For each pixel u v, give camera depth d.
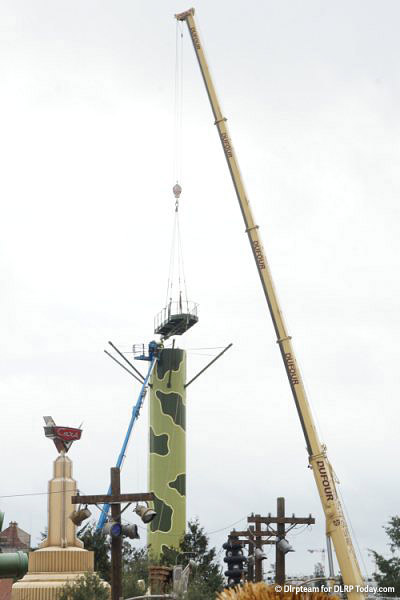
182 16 72.31
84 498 33.12
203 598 50.56
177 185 100.06
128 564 70.56
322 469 55.19
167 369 96.38
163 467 94.94
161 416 96.00
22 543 84.75
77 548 55.56
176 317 95.06
